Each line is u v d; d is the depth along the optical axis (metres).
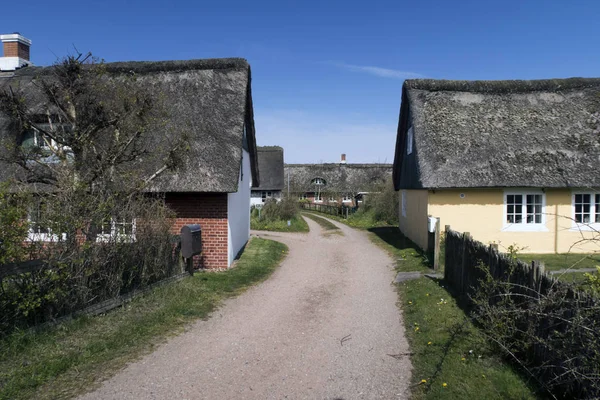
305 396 4.64
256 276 11.36
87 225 6.79
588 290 4.37
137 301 7.76
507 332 5.54
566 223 14.78
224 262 11.98
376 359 5.70
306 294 9.53
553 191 14.84
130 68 14.80
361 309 8.29
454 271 9.27
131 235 7.90
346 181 51.41
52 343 5.60
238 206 14.70
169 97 13.61
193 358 5.66
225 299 8.92
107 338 6.04
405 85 18.14
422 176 14.74
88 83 8.75
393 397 4.60
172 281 9.40
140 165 11.02
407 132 19.03
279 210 26.58
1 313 5.38
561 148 15.16
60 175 7.71
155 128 11.31
